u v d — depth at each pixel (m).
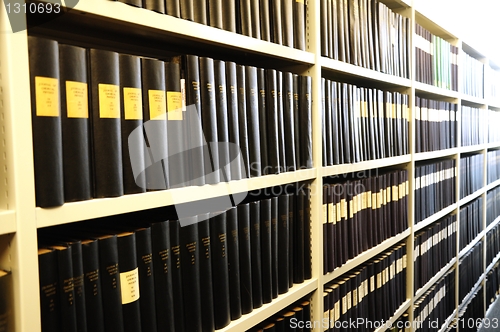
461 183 2.61
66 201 0.65
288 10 1.13
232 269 1.00
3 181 0.59
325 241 1.33
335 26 1.34
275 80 1.09
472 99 2.79
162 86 0.79
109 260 0.73
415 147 1.98
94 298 0.71
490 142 3.33
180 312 0.88
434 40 2.14
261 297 1.09
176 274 0.87
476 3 2.84
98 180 0.70
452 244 2.49
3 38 0.56
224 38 0.92
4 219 0.56
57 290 0.66
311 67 1.25
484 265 3.16
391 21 1.69
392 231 1.77
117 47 1.05
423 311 2.12
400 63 1.79
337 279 1.48
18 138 0.57
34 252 0.60
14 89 0.57
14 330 0.60
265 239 1.10
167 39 0.95
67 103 0.65
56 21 0.77
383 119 1.68
